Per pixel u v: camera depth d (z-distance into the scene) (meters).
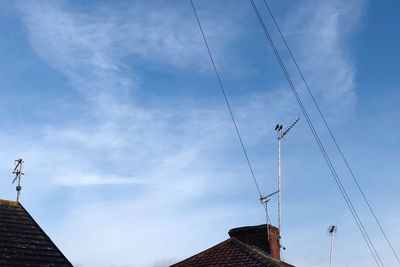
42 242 15.35
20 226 15.86
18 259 14.16
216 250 21.14
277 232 22.55
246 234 22.34
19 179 17.56
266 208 22.47
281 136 23.42
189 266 20.44
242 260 19.73
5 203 16.78
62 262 14.72
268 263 19.00
